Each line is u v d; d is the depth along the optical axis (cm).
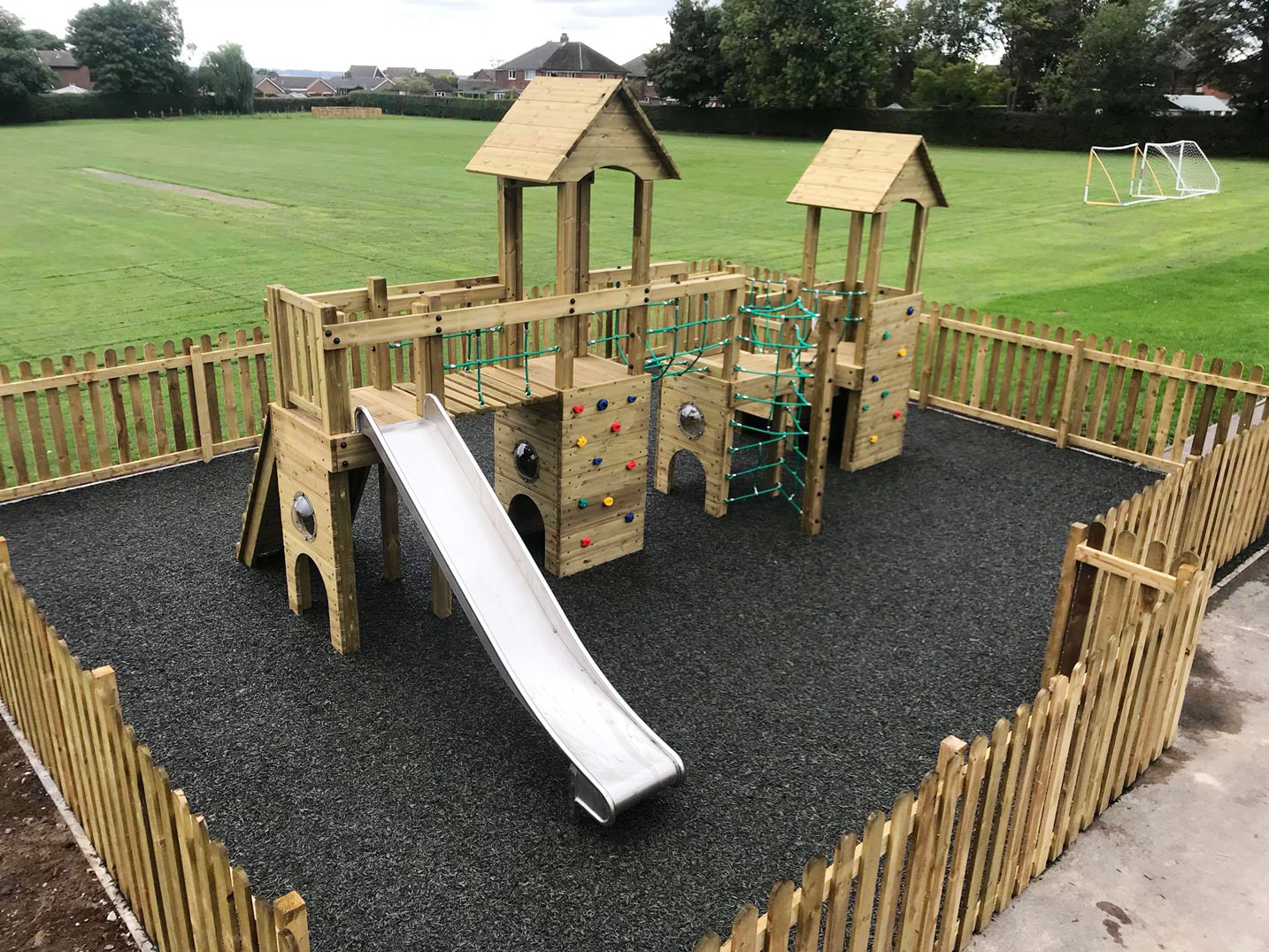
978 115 6266
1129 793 567
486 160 875
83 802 508
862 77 6944
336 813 549
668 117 7850
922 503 1010
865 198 1016
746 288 945
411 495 641
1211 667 694
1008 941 461
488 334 1283
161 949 448
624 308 822
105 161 4638
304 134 6781
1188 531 761
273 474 757
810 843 533
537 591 645
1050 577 853
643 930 472
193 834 365
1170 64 5900
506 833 536
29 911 475
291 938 314
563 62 12694
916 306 1093
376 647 722
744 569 861
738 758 604
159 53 8944
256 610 771
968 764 409
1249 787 572
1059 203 3541
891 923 406
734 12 7350
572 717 582
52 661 477
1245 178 4303
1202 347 1595
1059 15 7219
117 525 916
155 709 641
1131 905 484
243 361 1083
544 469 828
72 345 1514
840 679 693
